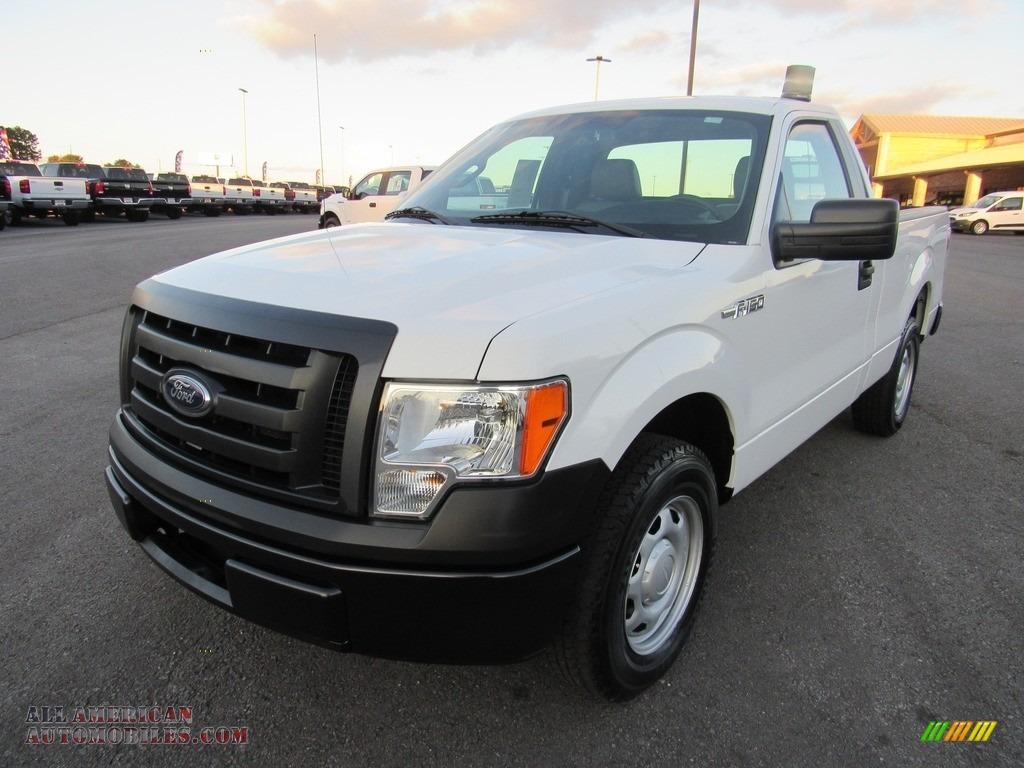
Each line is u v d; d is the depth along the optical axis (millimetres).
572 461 1891
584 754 2168
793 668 2561
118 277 10883
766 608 2910
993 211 30047
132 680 2418
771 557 3295
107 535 3326
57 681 2402
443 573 1812
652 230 2834
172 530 2346
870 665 2580
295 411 1862
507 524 1799
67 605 2805
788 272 2811
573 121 3543
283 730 2230
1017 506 3842
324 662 2531
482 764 2125
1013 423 5168
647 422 2109
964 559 3299
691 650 2650
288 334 1888
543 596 1916
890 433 4793
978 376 6465
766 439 2900
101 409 5027
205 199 31109
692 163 3031
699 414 2619
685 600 2541
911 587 3070
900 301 4270
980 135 54000
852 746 2213
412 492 1802
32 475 3941
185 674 2453
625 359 2045
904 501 3887
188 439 2104
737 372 2535
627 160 3154
